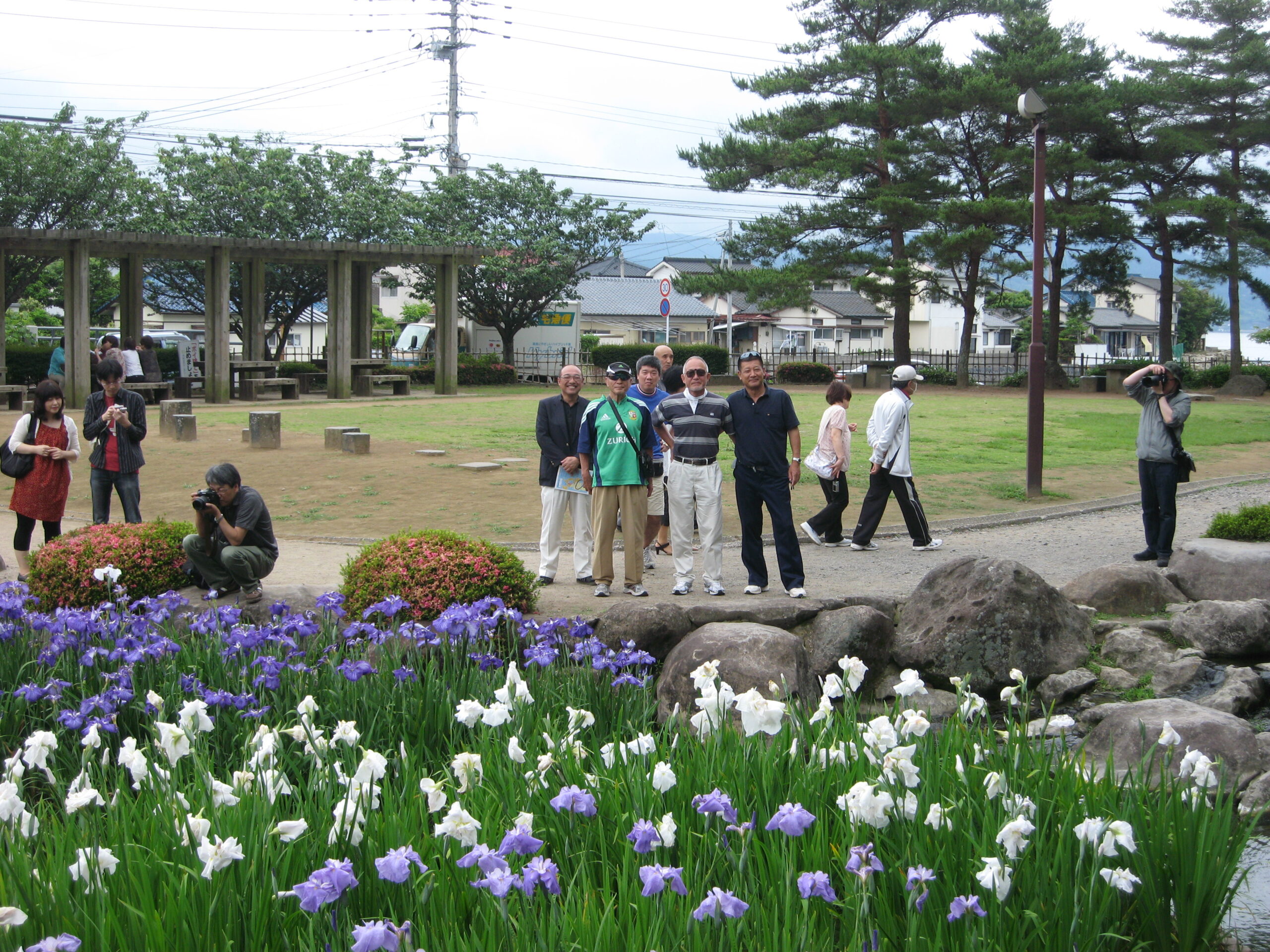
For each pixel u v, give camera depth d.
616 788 3.54
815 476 14.93
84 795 3.40
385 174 42.88
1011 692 4.23
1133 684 6.41
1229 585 7.63
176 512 12.16
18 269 35.44
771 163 36.59
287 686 5.08
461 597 6.80
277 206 39.78
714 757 3.72
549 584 8.59
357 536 10.72
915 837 3.24
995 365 47.00
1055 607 6.67
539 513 12.04
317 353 58.41
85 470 15.27
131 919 2.77
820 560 9.97
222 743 4.79
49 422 8.88
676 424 8.10
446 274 30.25
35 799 4.59
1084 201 37.12
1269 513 8.47
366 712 4.86
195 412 23.95
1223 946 3.74
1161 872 3.30
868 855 2.93
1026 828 3.03
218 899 2.82
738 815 3.38
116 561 7.30
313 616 5.96
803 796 3.49
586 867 3.28
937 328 73.38
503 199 42.53
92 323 50.72
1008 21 36.75
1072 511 12.88
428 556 6.95
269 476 14.49
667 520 9.50
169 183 39.72
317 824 3.38
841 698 6.11
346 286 28.42
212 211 39.84
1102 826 3.16
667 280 32.25
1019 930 2.95
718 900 2.67
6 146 33.81
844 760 3.68
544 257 41.34
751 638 5.76
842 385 10.69
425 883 3.07
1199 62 37.12
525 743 4.26
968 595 6.62
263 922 2.85
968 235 33.41
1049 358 38.66
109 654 5.21
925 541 10.43
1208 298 84.06
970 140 37.84
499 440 18.77
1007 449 18.62
